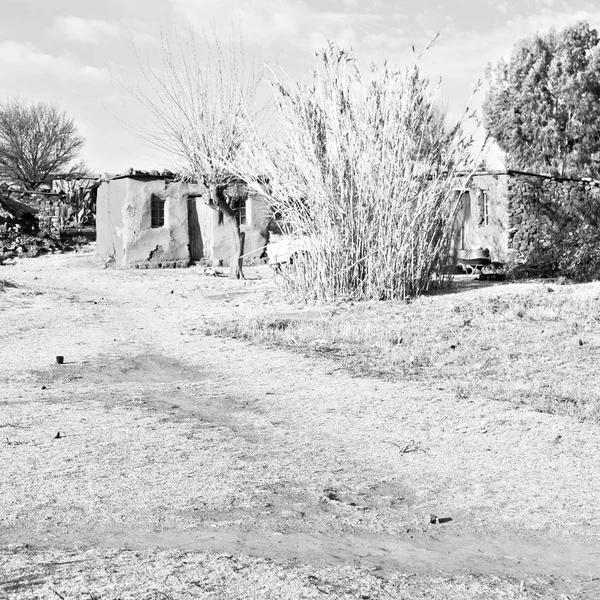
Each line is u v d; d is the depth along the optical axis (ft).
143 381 30.91
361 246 55.01
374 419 24.27
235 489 17.33
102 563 12.89
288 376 31.27
